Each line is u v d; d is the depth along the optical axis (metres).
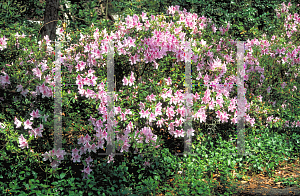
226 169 4.25
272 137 5.19
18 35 3.81
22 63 3.71
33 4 6.64
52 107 3.83
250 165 4.69
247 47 5.40
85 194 3.69
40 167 3.72
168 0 6.39
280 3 6.74
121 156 4.10
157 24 4.43
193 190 3.82
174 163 4.25
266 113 5.37
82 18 6.08
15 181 3.56
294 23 6.27
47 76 3.81
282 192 3.96
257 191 4.02
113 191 3.72
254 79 5.35
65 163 3.91
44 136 3.79
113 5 6.27
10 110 3.70
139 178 3.90
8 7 5.98
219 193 3.93
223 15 6.62
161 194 3.85
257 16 7.08
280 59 5.71
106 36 4.16
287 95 5.73
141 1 5.99
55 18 5.51
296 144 5.57
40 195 3.40
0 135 3.63
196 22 4.97
